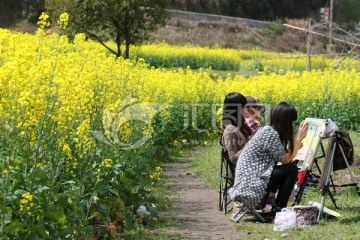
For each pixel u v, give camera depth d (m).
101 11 32.56
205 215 10.09
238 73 39.12
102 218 8.49
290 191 9.58
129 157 9.91
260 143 9.48
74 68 8.86
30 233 6.16
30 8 57.75
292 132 9.56
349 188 11.27
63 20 9.66
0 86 5.94
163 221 9.55
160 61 43.19
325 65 39.25
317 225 8.99
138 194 9.74
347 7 78.38
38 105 6.36
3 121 6.29
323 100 19.95
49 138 6.93
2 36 7.93
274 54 50.72
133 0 33.41
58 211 6.60
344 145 9.80
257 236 8.65
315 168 13.27
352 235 8.30
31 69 6.52
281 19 71.38
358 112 19.62
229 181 10.65
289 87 20.42
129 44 34.56
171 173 14.44
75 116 7.87
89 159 8.16
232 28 63.94
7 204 5.94
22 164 6.47
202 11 71.81
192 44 58.94
